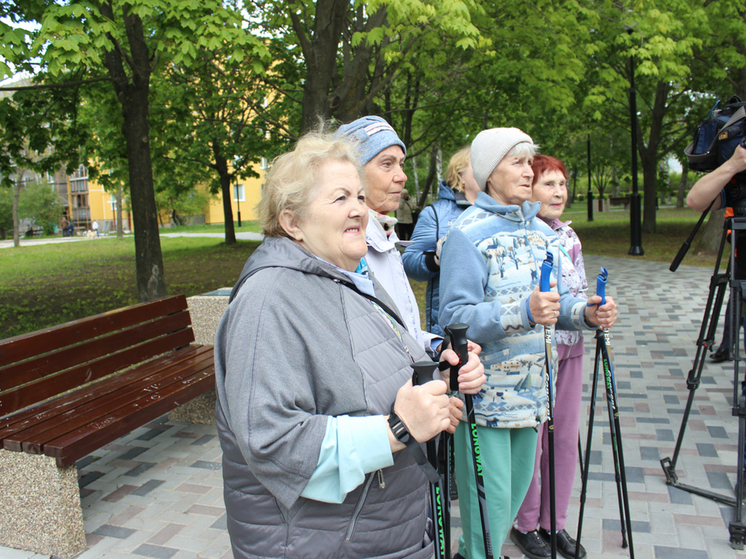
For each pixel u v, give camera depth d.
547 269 1.74
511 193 2.09
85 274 14.27
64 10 5.36
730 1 10.98
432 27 7.04
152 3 5.62
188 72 10.39
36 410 3.06
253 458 1.18
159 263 8.20
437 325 2.82
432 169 16.11
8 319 8.51
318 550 1.27
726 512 2.86
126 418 2.95
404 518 1.36
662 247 14.55
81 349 3.37
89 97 10.42
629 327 6.71
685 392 4.53
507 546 2.64
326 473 1.20
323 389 1.27
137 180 8.00
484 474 2.07
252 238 24.88
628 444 3.67
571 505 2.98
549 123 15.88
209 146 17.66
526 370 2.03
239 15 6.41
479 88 12.96
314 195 1.36
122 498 3.20
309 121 7.07
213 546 2.73
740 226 2.66
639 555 2.53
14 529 2.70
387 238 2.24
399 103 14.71
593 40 11.36
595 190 56.72
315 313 1.29
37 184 45.03
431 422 1.19
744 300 2.82
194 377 3.61
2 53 5.05
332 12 6.84
